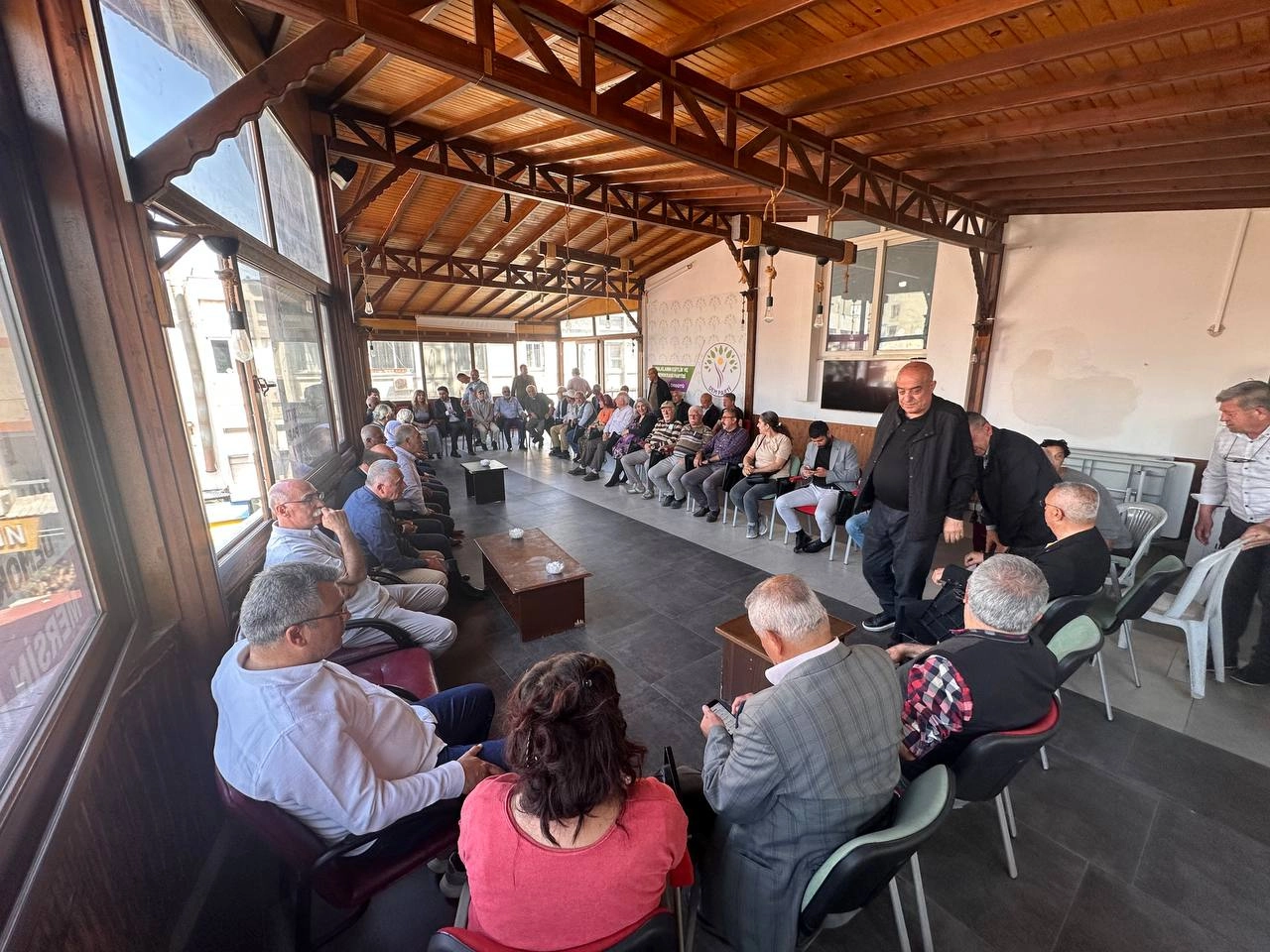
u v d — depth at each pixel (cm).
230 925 142
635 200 611
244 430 250
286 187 337
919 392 258
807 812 104
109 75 126
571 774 76
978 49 241
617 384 1101
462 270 796
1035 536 263
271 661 117
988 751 121
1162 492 425
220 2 240
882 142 356
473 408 898
